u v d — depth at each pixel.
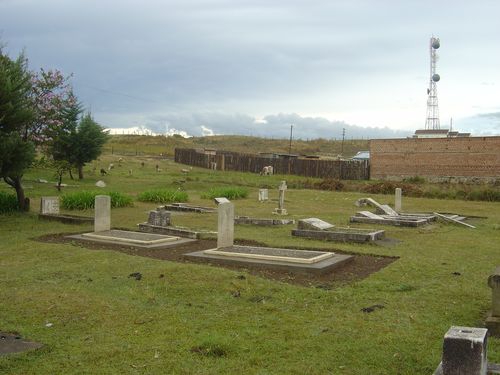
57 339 5.97
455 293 8.16
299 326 6.48
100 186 33.53
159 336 6.07
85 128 38.12
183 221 18.02
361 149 116.75
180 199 25.38
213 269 9.34
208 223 17.52
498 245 13.45
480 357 4.21
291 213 21.62
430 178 45.62
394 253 11.99
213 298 7.74
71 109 36.59
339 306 7.41
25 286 8.41
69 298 7.54
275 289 8.20
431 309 7.29
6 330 6.26
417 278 9.33
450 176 44.75
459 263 10.79
